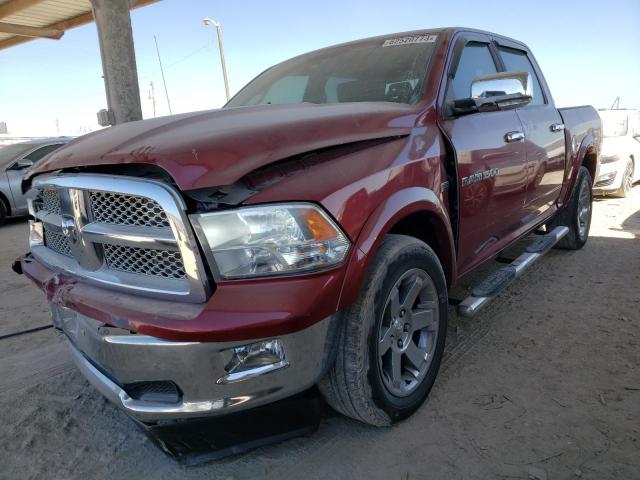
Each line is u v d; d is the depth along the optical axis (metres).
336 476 2.06
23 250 6.89
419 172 2.34
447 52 2.97
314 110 2.31
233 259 1.71
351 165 2.03
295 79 3.40
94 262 1.99
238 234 1.70
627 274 4.32
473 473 2.03
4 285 5.07
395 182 2.17
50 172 2.20
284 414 2.07
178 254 1.76
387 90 2.89
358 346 2.01
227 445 2.04
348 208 1.89
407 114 2.50
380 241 2.00
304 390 1.98
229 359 1.79
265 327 1.68
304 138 1.94
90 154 1.98
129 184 1.76
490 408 2.45
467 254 2.97
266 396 1.86
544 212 4.29
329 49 3.61
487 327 3.38
